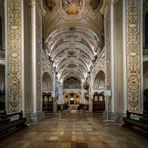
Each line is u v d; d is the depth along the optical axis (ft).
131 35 34.50
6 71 34.37
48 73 65.51
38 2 41.98
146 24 44.27
